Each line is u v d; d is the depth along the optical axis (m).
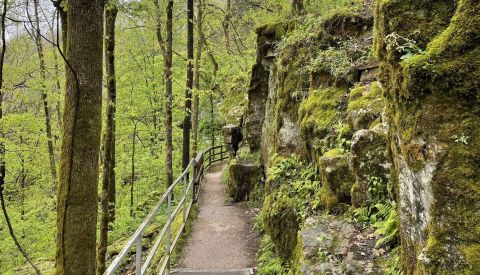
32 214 15.77
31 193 18.97
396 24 2.55
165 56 12.76
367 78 6.08
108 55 8.58
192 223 8.75
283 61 8.75
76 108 4.52
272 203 6.71
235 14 23.50
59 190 4.61
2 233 14.42
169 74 12.84
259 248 7.12
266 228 6.71
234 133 15.66
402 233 2.77
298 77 8.02
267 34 10.70
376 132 4.37
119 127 16.45
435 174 2.17
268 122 10.48
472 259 1.99
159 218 10.63
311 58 7.61
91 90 4.57
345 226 4.29
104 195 8.39
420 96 2.27
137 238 3.97
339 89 6.57
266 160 9.98
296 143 7.63
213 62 22.88
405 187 2.59
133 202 17.00
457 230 2.08
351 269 3.53
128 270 8.26
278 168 7.36
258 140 12.24
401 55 2.50
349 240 3.99
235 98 20.88
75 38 4.48
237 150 14.67
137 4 6.40
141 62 19.03
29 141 16.52
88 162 4.60
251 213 9.52
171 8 12.45
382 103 5.01
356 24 7.39
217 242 7.60
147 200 15.73
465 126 2.13
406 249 2.69
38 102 17.33
